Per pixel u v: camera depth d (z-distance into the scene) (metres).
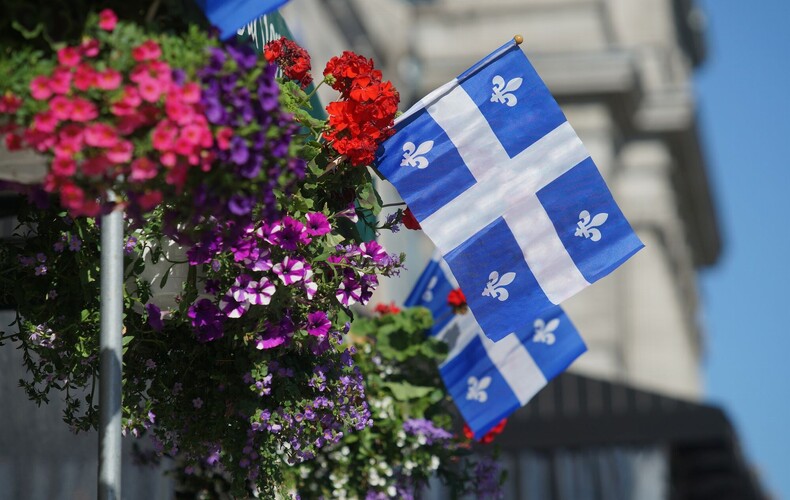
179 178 3.73
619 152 45.31
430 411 8.01
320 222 5.16
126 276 5.11
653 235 47.62
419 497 8.17
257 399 5.34
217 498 7.46
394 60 34.94
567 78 40.06
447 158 5.80
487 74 5.86
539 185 5.79
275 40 5.81
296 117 5.41
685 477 20.56
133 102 3.65
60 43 3.71
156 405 5.41
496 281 5.74
